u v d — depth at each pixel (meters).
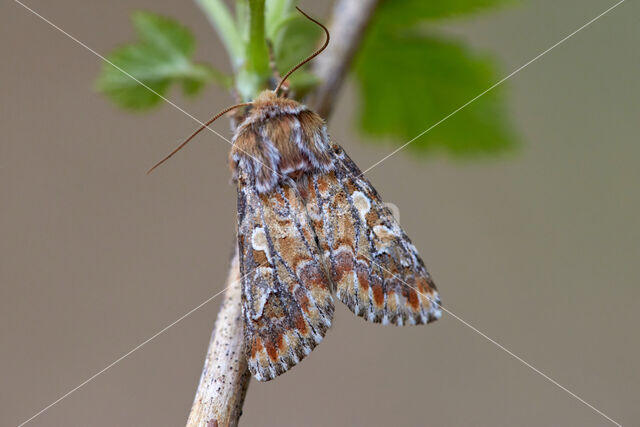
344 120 0.19
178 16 0.19
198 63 0.16
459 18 0.17
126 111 0.16
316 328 0.15
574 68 0.20
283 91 0.15
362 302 0.15
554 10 0.20
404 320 0.15
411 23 0.17
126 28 0.19
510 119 0.17
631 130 0.20
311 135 0.15
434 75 0.17
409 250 0.15
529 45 0.20
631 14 0.20
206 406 0.14
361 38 0.16
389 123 0.18
